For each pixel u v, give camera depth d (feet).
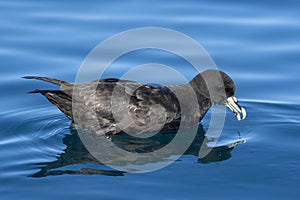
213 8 71.97
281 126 54.80
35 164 47.26
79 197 42.06
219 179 45.01
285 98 59.77
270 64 64.44
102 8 71.77
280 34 67.72
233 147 50.83
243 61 64.75
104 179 44.78
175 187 43.70
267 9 71.51
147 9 71.61
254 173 46.01
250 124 55.36
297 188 43.83
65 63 63.77
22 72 62.44
